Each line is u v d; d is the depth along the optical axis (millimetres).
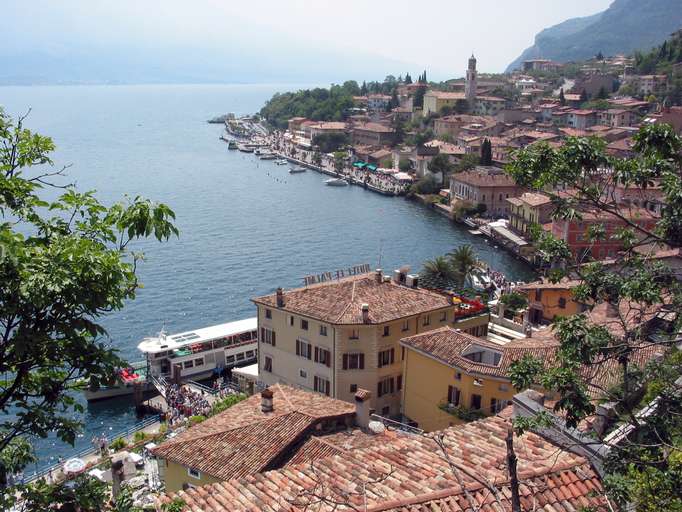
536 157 16844
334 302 61750
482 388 46031
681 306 17484
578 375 17062
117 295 13719
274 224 158750
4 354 13625
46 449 62281
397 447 23656
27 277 12164
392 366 60656
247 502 20938
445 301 63344
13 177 14680
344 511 18281
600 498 18969
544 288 82938
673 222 16562
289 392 42156
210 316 100188
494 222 155625
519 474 19469
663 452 16922
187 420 61844
